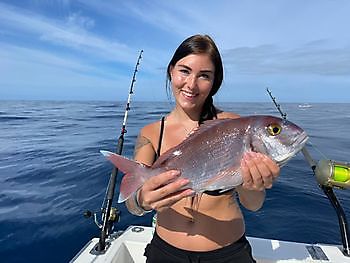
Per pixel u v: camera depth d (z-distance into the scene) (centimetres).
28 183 243
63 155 353
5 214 182
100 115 1069
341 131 590
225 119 65
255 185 57
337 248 93
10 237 156
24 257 140
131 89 147
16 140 476
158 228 72
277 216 175
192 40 68
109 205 98
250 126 63
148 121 797
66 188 229
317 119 942
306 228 163
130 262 95
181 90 70
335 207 93
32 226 167
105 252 88
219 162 62
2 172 276
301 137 63
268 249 92
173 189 54
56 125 718
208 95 72
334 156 337
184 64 68
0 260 138
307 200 197
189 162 63
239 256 66
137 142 77
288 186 223
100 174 263
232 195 69
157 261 69
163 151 73
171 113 78
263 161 55
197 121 75
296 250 92
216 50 68
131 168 61
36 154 359
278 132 63
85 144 431
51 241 153
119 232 101
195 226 66
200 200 67
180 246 66
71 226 167
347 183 88
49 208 191
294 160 308
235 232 67
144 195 56
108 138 487
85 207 192
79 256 86
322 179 92
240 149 62
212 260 65
